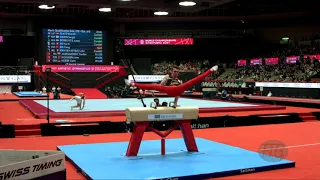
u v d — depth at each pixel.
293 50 36.28
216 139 9.20
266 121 13.38
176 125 6.88
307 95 26.75
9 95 25.48
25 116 12.92
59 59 34.59
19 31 37.44
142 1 10.56
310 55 31.25
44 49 34.22
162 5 10.73
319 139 9.26
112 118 12.11
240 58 40.94
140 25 41.16
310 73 29.36
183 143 8.03
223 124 12.52
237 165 5.79
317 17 36.69
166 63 41.16
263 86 31.25
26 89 30.66
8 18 37.31
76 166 5.90
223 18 37.97
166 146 7.62
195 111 6.84
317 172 5.71
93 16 35.19
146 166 5.74
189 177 5.17
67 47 34.78
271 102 22.39
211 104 17.55
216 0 9.91
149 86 6.60
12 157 4.79
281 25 39.06
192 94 28.78
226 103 18.48
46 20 34.28
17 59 37.09
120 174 5.24
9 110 15.74
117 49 7.24
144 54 42.78
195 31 42.06
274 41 41.19
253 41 40.22
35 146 8.26
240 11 36.44
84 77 33.34
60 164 4.24
